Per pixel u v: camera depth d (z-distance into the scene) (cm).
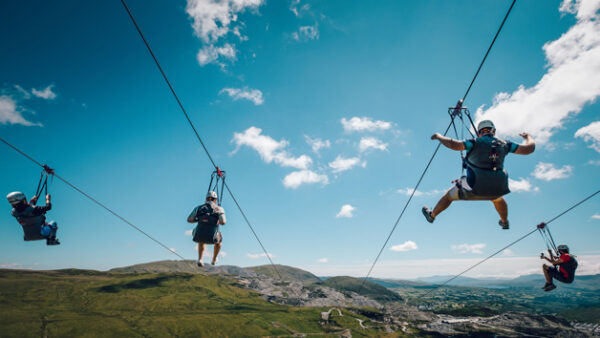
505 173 580
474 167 586
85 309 19800
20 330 14600
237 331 17588
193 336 16150
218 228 1098
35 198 1207
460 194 632
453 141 588
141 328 16400
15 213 1155
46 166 1251
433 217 743
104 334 15012
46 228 1196
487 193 577
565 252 1008
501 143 575
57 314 17725
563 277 990
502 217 691
